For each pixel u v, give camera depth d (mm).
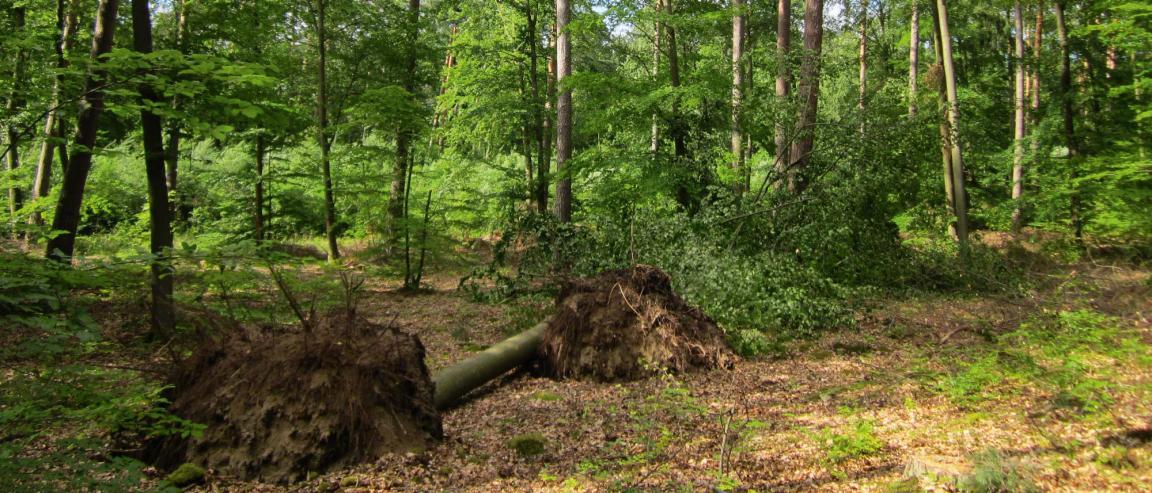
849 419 4914
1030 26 22344
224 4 9531
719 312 8102
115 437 4238
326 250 15539
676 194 13453
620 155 13180
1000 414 4691
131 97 5188
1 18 11445
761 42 20781
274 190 16641
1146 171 9648
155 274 5383
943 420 4723
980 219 18172
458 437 4766
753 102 12508
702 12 14523
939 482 3547
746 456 4254
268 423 4148
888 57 21719
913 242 12641
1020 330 6812
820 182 10391
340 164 13867
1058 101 16516
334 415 4215
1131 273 9656
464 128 18406
